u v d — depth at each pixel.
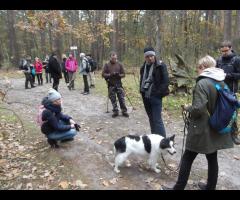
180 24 27.25
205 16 32.00
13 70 28.83
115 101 8.85
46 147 6.34
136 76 18.52
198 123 3.99
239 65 6.20
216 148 4.03
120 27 31.44
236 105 3.98
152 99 5.99
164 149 5.05
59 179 5.04
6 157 5.92
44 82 18.56
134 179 5.05
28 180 5.03
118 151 5.21
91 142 6.68
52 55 12.90
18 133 7.34
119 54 31.02
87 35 27.16
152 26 20.12
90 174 5.18
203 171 5.43
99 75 21.06
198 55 19.50
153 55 5.89
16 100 11.66
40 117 6.09
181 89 11.33
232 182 5.08
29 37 41.72
